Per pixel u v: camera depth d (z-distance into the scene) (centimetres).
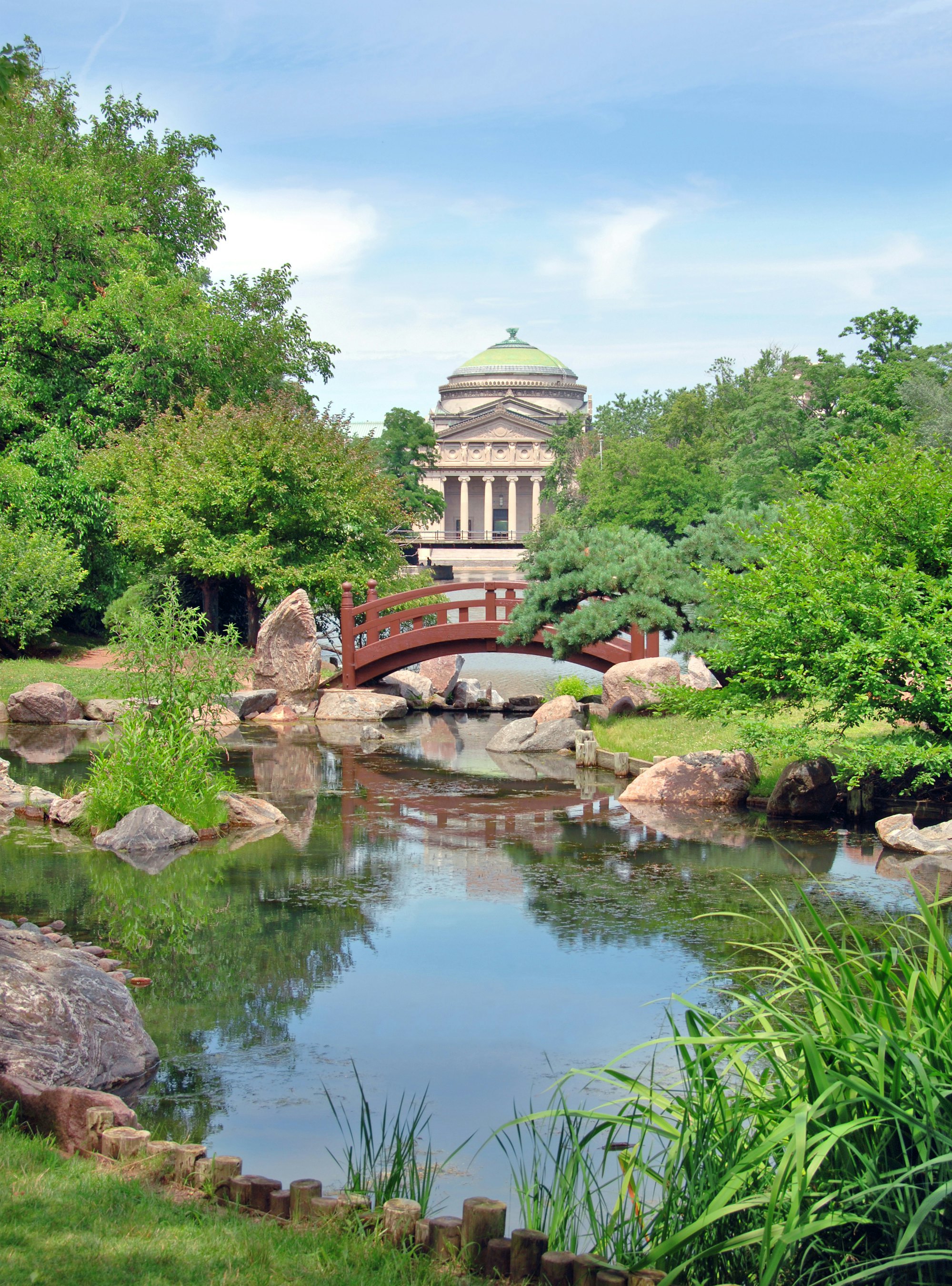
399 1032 823
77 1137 592
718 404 9125
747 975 938
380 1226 500
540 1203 543
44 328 3347
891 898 1167
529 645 2706
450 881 1249
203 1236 475
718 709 1642
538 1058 777
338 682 2978
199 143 4378
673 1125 572
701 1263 463
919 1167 405
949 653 1338
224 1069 761
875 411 5506
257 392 4159
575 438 11594
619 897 1184
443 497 10844
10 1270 428
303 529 3312
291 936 1048
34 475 3186
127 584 3481
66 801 1542
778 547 1574
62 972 773
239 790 1798
